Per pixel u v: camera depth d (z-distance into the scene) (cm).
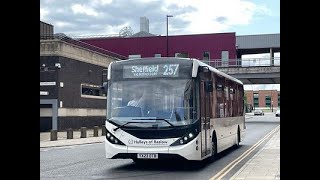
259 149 1888
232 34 6619
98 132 3466
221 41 6650
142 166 1329
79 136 3134
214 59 6600
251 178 1011
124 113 1180
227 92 1661
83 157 1650
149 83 1188
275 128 3988
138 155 1146
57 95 3600
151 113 1162
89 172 1195
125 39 6925
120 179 1053
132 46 6894
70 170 1245
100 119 4362
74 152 1884
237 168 1258
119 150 1159
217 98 1455
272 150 1806
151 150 1140
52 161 1505
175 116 1152
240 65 5997
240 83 2020
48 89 3616
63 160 1538
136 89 1191
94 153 1828
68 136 2858
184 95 1165
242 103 2089
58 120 3603
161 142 1138
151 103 1171
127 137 1159
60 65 3628
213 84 1393
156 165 1352
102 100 4409
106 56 4525
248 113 10862
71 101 3816
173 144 1136
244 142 2339
